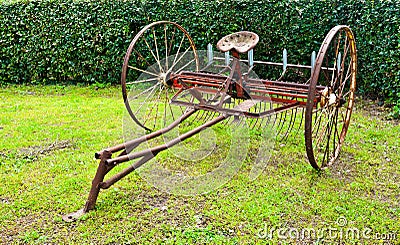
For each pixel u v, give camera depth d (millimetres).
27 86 8555
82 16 8094
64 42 8305
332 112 4820
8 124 6242
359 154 5082
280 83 4832
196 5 7691
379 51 6668
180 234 3658
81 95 7926
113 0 7953
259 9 7422
